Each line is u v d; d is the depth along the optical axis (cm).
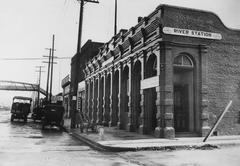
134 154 1183
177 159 1055
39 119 4044
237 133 1916
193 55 1816
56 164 938
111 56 2744
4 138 1738
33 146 1401
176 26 1761
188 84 1855
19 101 4341
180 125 1823
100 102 3197
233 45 1975
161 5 1742
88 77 3772
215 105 1878
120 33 2562
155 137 1734
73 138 1872
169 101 1706
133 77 2216
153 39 1819
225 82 1922
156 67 1916
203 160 1032
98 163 970
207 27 1858
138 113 2195
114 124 2706
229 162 992
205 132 1775
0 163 939
